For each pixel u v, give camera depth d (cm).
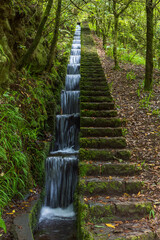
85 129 487
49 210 399
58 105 649
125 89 757
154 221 289
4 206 302
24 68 495
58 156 470
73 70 955
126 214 307
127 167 395
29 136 397
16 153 333
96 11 877
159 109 601
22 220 285
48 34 732
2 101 359
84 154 428
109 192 354
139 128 528
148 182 363
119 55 1224
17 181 329
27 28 566
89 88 668
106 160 427
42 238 316
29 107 447
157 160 419
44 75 613
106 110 562
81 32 1692
